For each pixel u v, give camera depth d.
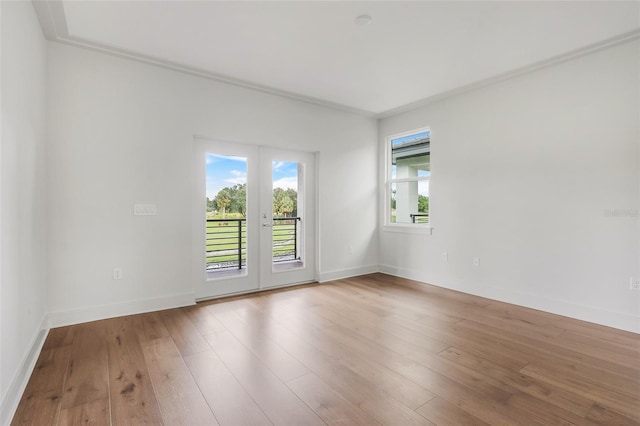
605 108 2.98
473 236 4.04
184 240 3.52
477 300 3.78
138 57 3.15
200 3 2.32
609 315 2.96
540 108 3.42
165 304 3.41
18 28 1.99
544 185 3.39
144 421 1.67
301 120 4.41
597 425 1.65
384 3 2.32
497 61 3.23
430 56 3.14
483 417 1.71
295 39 2.83
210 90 3.67
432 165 4.50
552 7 2.35
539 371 2.18
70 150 2.91
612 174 2.95
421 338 2.72
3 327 1.67
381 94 4.17
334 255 4.80
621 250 2.90
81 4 2.33
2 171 1.69
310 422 1.67
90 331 2.80
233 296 3.92
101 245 3.07
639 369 2.21
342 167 4.87
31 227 2.31
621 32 2.70
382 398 1.88
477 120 3.98
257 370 2.19
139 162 3.25
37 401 1.82
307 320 3.12
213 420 1.68
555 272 3.32
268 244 4.25
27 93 2.20
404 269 4.91
